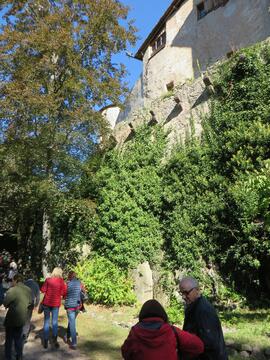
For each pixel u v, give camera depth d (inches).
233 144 463.5
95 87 623.8
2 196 623.2
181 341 134.3
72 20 654.5
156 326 132.2
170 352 128.2
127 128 655.8
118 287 497.7
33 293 327.0
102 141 642.8
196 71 850.8
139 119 633.0
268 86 470.3
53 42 584.7
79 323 396.2
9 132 588.7
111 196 585.6
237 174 448.5
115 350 309.4
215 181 466.0
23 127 588.7
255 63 485.1
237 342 274.8
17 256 783.7
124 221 557.0
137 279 516.4
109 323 401.4
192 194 489.7
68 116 602.9
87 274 535.8
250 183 265.7
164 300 473.4
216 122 501.4
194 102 560.4
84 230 624.1
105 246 571.8
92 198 638.5
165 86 907.4
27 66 583.2
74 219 640.4
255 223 411.2
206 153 495.2
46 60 586.9
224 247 445.1
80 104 618.2
